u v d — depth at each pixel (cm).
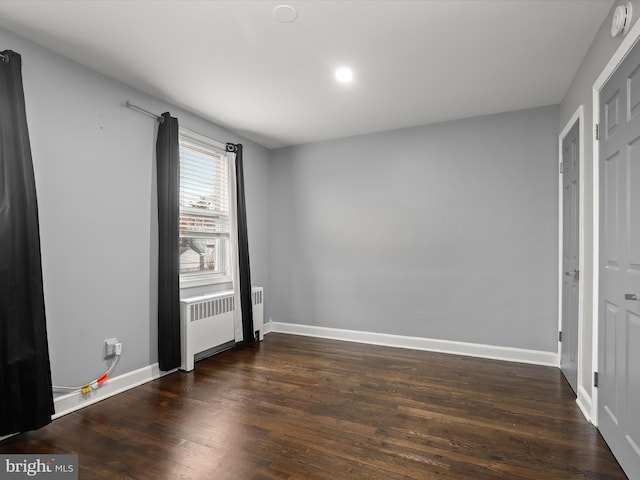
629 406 159
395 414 225
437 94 294
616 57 171
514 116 329
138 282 279
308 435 200
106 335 254
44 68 221
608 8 186
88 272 243
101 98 254
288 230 442
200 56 235
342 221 410
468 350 347
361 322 400
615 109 177
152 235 291
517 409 230
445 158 358
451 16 194
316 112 333
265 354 353
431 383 276
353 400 246
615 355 176
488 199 340
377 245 391
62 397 226
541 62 242
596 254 201
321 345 385
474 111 330
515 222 329
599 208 199
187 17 194
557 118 313
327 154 418
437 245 362
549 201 316
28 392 198
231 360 334
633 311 156
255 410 231
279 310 449
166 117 293
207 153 355
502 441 192
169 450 186
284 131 387
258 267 431
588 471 166
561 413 224
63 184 229
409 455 180
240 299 375
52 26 202
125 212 269
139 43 219
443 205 359
